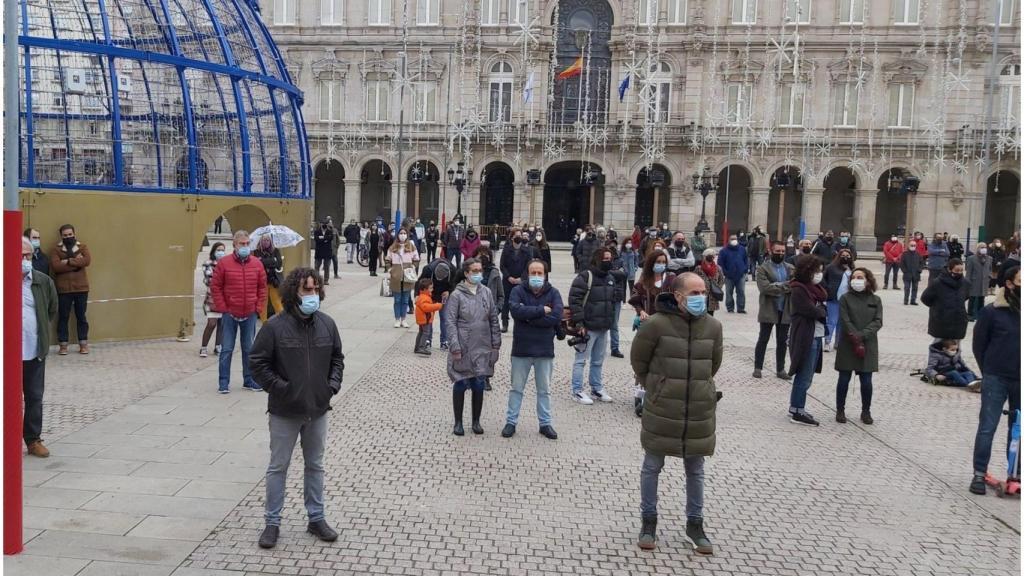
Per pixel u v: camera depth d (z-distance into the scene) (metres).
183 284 15.76
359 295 23.36
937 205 47.03
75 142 18.00
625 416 10.55
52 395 10.96
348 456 8.56
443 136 48.69
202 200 15.94
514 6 48.06
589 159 48.53
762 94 47.28
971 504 7.63
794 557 6.38
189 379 12.12
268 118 20.19
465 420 10.16
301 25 48.78
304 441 6.37
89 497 7.18
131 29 17.08
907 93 46.78
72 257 13.66
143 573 5.74
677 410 6.29
